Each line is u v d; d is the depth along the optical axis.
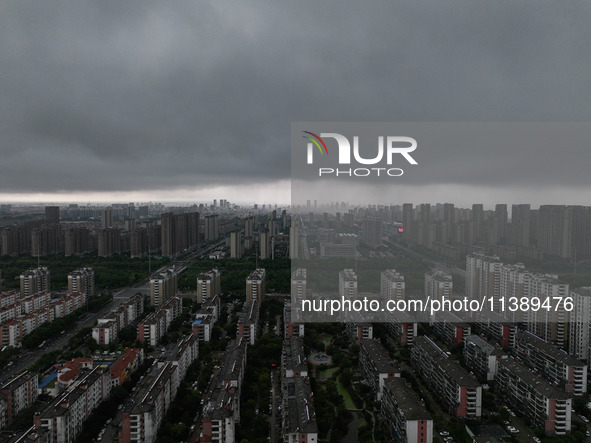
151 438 194.75
